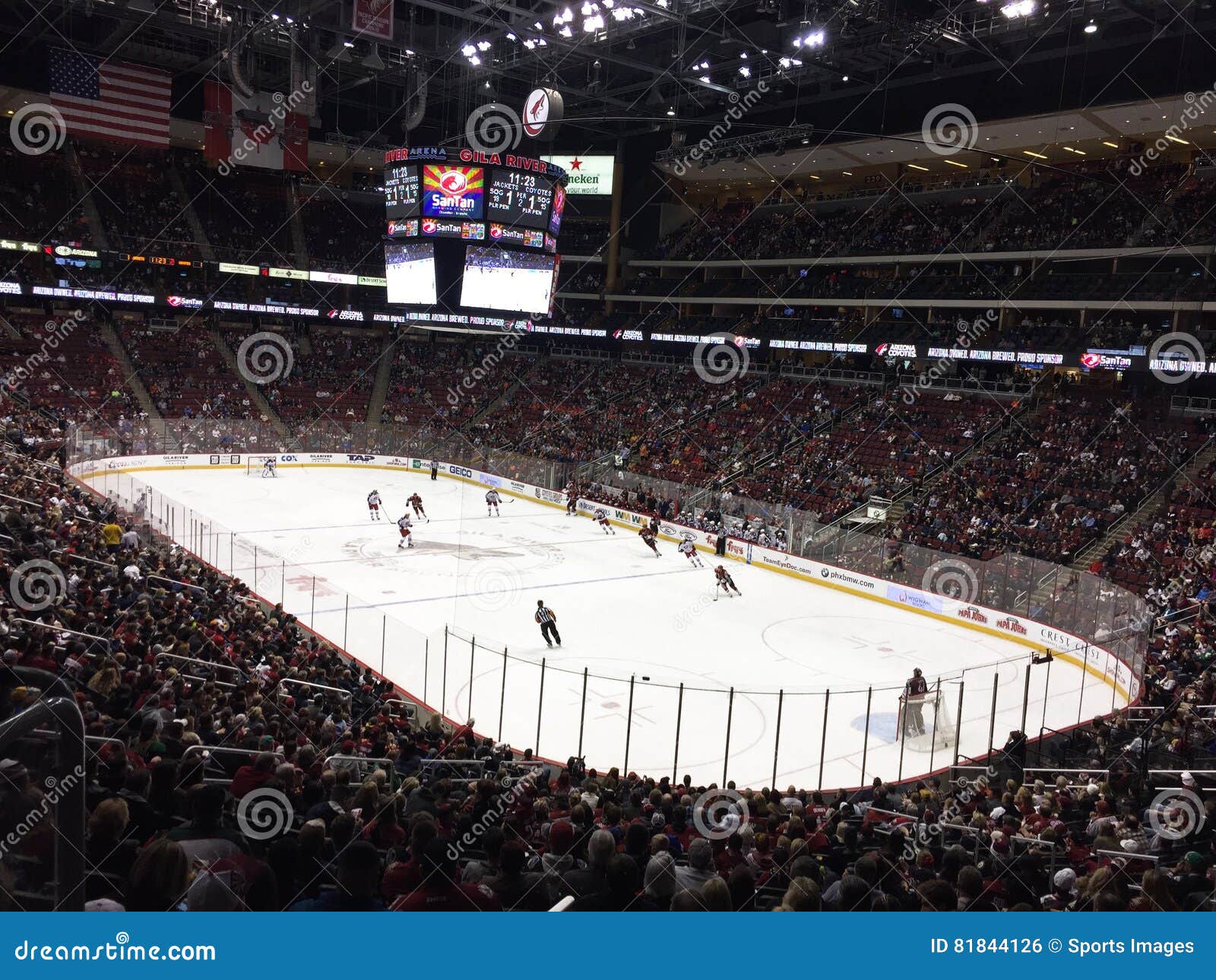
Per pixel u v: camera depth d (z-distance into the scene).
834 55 41.38
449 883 5.93
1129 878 8.18
